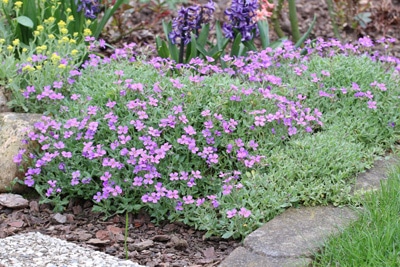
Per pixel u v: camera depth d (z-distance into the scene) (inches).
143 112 180.7
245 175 177.5
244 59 241.9
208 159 178.5
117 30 287.6
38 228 172.6
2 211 179.8
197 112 188.9
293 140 190.2
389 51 298.7
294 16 290.2
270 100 196.1
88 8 244.4
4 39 219.1
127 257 155.3
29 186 185.0
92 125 179.2
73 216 178.5
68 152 178.5
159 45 241.9
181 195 176.7
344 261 142.4
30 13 239.5
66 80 207.8
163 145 175.3
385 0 319.0
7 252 149.7
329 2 298.0
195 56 233.1
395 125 213.3
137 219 177.5
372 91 219.3
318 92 212.4
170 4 296.5
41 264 144.0
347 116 211.6
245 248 154.3
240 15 235.1
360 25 315.9
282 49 228.5
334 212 167.8
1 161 187.9
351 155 188.5
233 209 163.2
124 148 174.9
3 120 196.5
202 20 235.6
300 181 177.2
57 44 219.8
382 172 189.6
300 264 144.7
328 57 237.9
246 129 190.1
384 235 147.2
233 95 192.5
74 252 151.3
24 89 209.5
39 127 183.8
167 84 194.7
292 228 160.1
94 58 215.0
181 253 161.3
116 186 171.5
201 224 168.9
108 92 190.9
